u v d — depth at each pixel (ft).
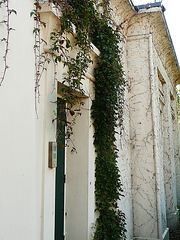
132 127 19.11
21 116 7.45
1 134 6.60
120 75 14.52
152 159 18.39
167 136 27.50
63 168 12.59
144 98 19.13
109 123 13.96
